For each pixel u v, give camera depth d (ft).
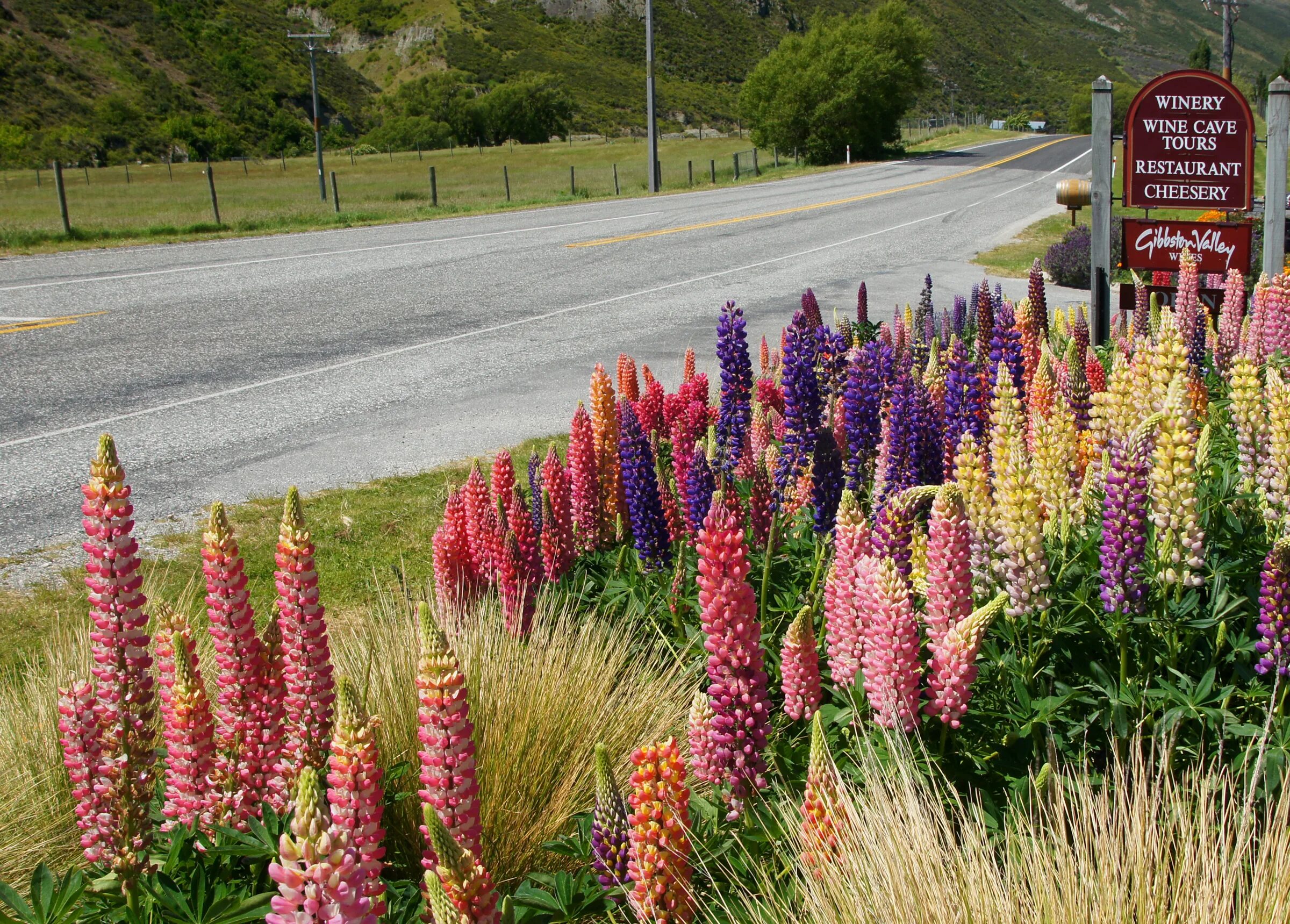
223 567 9.45
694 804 9.82
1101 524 13.34
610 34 571.69
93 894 9.23
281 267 70.44
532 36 556.10
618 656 13.42
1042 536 11.42
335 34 545.44
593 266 71.46
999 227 91.97
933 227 93.09
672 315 53.36
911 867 8.00
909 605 9.34
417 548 22.82
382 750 11.13
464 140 386.73
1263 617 10.41
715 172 184.14
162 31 362.33
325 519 24.82
